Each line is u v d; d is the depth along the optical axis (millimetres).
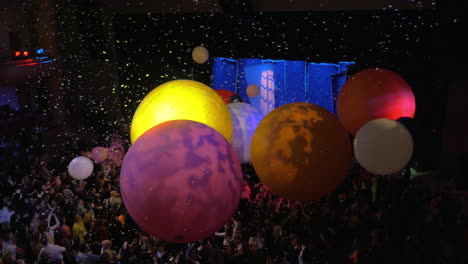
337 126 3248
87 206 7539
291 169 3094
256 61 13148
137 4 13688
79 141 14516
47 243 5789
